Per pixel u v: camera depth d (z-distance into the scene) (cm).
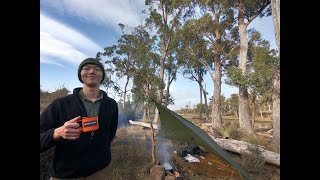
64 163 192
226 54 1836
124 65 2650
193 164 634
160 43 2466
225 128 1220
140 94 2228
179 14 2078
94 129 195
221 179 537
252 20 1514
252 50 1545
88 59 210
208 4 1656
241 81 1040
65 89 635
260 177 550
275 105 998
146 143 770
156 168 509
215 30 1827
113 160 573
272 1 998
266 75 970
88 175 200
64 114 197
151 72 2231
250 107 1666
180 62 2447
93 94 212
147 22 2372
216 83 1873
